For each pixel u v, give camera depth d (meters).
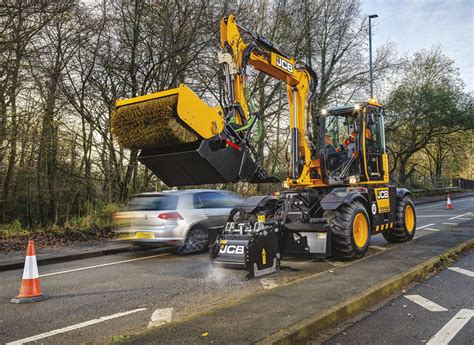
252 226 6.73
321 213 8.25
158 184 16.64
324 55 24.69
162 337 3.69
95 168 15.28
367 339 3.90
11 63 12.15
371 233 8.45
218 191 10.48
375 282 5.52
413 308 4.80
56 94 13.45
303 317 4.13
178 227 9.09
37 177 14.05
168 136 5.73
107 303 5.46
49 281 6.96
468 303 4.95
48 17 12.38
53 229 12.66
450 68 34.56
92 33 14.16
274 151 23.78
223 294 5.77
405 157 37.72
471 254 7.98
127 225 9.37
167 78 15.64
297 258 8.21
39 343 4.05
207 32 16.03
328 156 8.84
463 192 44.56
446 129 35.59
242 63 7.16
